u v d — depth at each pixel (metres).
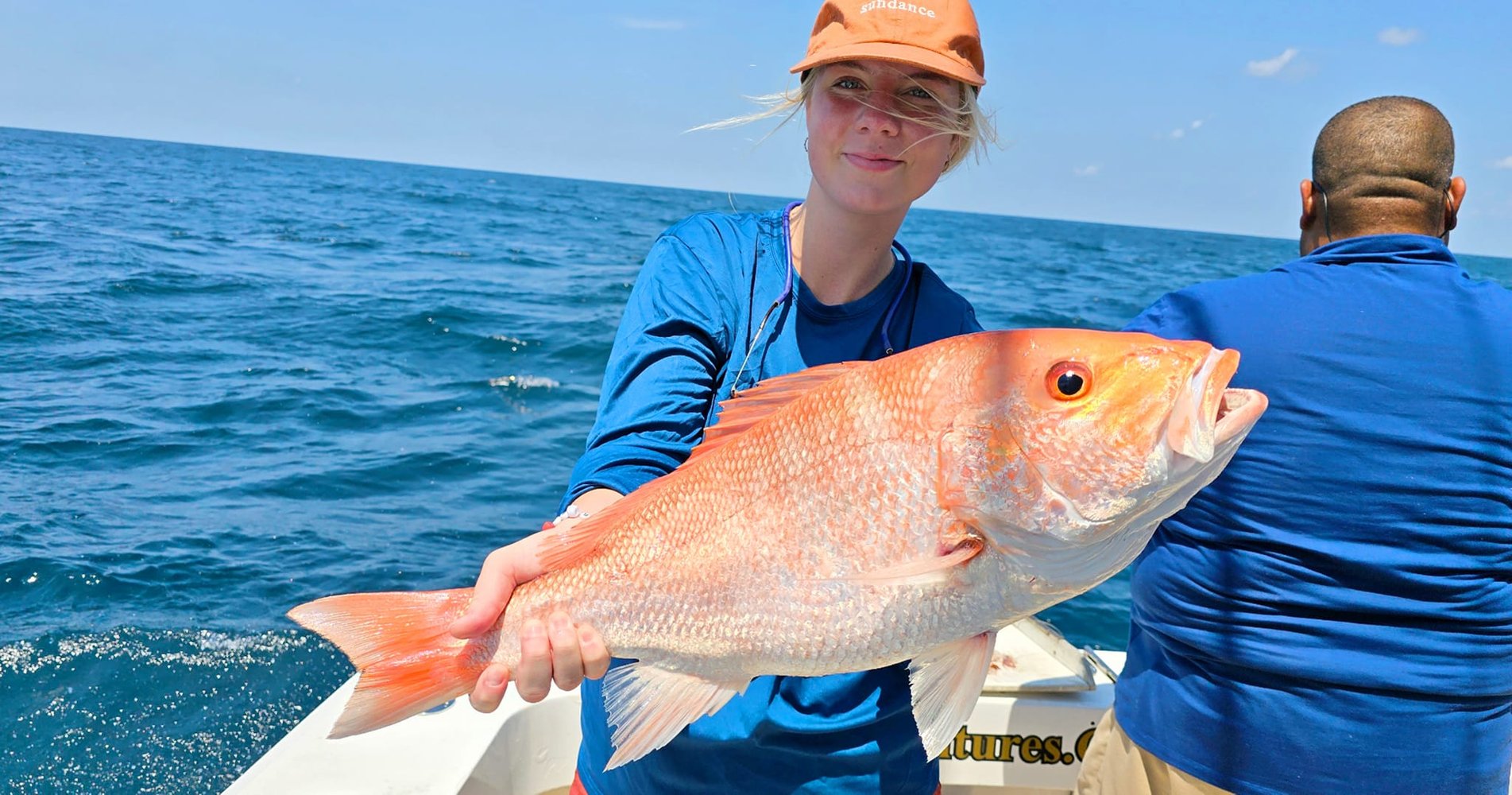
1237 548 2.16
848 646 1.56
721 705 1.64
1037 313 21.94
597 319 15.89
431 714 2.74
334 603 1.59
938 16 1.83
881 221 1.90
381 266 23.02
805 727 1.88
